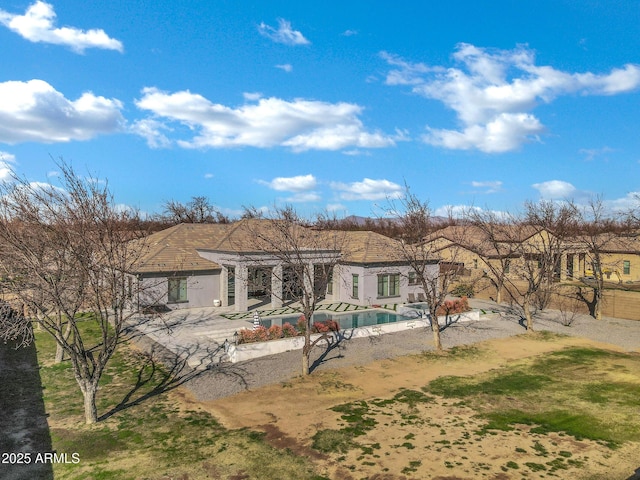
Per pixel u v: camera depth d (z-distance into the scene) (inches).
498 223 1428.4
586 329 996.6
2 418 503.8
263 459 409.1
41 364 709.3
